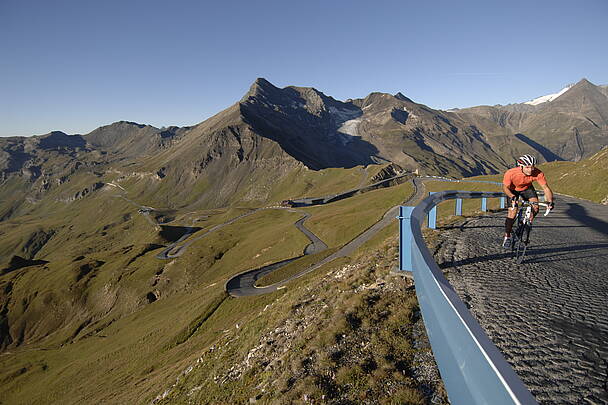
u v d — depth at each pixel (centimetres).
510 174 772
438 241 1152
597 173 4675
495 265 819
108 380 6022
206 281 11844
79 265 15662
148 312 10462
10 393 7750
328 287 1248
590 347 404
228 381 1164
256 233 15000
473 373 194
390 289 841
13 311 13750
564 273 718
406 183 14688
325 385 602
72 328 12325
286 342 1016
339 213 13062
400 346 612
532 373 368
